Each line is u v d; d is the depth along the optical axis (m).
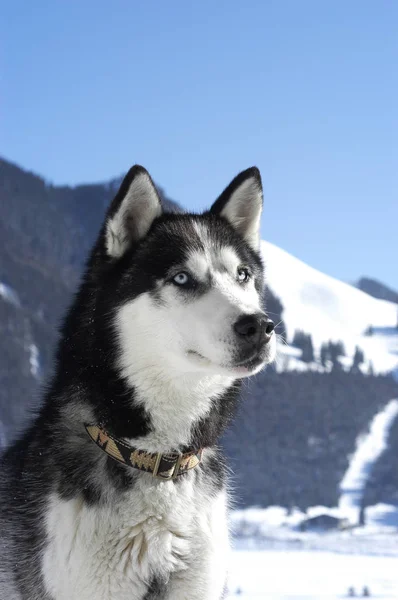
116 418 3.96
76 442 4.01
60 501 3.82
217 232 4.40
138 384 3.98
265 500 111.00
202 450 4.11
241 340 3.80
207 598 3.92
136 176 4.20
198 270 4.09
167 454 3.93
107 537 3.77
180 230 4.28
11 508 4.07
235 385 4.26
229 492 4.50
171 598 3.88
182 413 4.01
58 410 4.13
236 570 61.44
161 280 4.04
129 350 3.99
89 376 4.06
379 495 114.88
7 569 3.98
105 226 4.20
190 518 3.92
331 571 63.44
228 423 4.27
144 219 4.29
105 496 3.83
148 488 3.86
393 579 58.50
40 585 3.78
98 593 3.75
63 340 4.27
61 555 3.72
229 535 4.26
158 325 3.96
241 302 3.94
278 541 84.25
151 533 3.82
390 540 86.88
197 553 3.91
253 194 4.70
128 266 4.14
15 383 112.00
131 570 3.79
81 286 4.32
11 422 104.69
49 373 4.54
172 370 3.96
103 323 4.07
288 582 55.44
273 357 3.92
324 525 96.25
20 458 4.23
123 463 3.92
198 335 3.87
